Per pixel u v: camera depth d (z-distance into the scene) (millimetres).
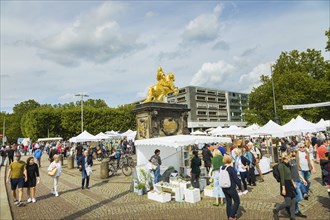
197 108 101375
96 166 22109
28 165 10438
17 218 8344
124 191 11945
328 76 33594
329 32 30016
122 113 58500
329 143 11367
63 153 30125
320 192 9898
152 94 17875
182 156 14914
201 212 8203
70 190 12750
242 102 124188
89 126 54625
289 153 7859
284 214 7625
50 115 53156
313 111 33281
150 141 11586
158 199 9883
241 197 9828
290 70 38562
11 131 91125
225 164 7312
